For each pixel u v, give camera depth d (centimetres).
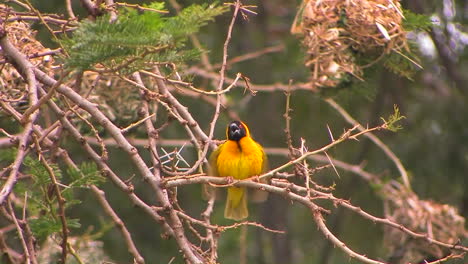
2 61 823
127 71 707
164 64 707
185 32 649
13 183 711
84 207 1566
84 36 648
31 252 810
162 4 859
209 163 1048
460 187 1712
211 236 885
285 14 1934
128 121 1151
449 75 1734
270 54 1778
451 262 1279
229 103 1463
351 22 1123
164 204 822
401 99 1770
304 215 1939
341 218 1703
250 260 1766
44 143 953
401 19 1142
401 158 1730
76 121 1130
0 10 895
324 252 1675
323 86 1142
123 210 1620
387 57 1148
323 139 1778
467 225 1650
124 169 1579
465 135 1744
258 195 1041
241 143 1030
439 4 1673
